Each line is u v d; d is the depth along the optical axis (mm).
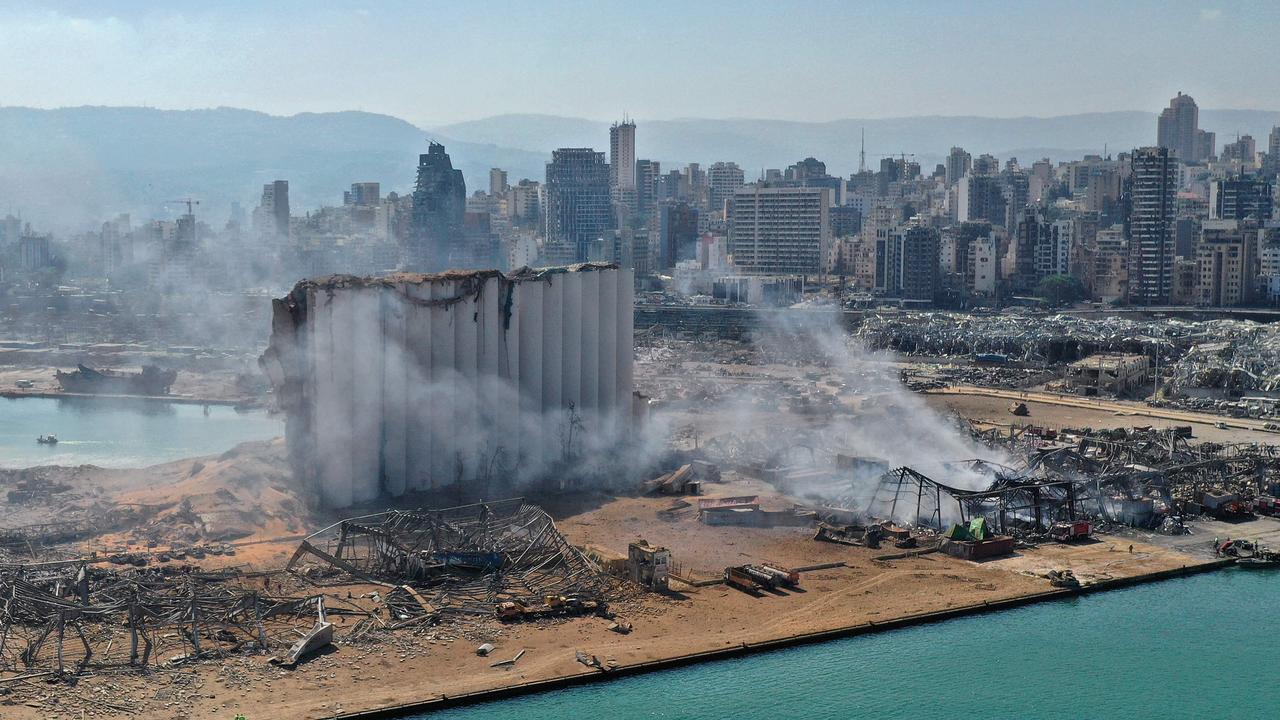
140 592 192750
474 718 164250
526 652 181750
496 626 190750
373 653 179125
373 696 166125
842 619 197875
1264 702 176250
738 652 185500
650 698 171375
